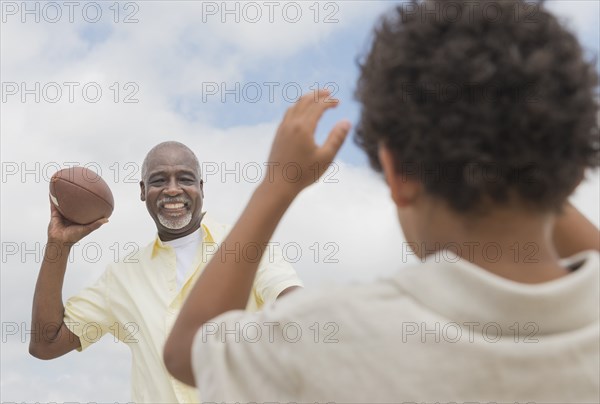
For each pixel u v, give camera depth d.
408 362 0.83
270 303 0.94
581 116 0.83
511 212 0.84
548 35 0.85
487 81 0.81
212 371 0.88
